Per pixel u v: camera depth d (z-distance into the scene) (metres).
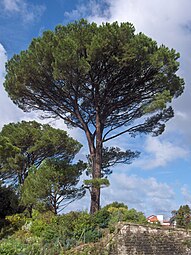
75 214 16.27
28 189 17.64
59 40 17.56
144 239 15.28
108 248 14.36
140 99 19.31
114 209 17.62
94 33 17.92
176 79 19.39
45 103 19.59
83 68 16.47
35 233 15.80
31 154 24.97
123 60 16.98
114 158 21.06
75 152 24.62
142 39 17.81
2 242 14.41
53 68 16.94
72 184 18.20
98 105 19.12
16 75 18.16
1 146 22.53
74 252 13.67
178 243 15.74
